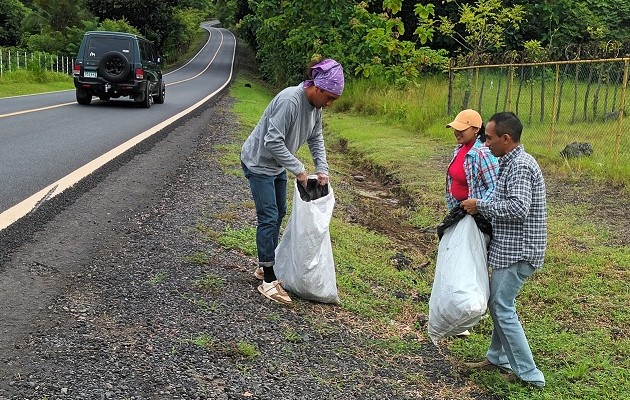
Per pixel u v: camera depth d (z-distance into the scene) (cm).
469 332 488
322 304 484
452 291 373
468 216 382
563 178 948
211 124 1382
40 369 309
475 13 2167
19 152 847
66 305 384
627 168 904
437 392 381
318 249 466
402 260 648
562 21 2588
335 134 1612
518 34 2541
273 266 476
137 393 303
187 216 616
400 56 2025
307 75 448
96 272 445
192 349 358
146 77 1617
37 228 514
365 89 2042
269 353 377
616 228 718
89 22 4044
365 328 461
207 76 4034
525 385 391
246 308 434
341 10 2209
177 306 412
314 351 398
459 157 427
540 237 374
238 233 591
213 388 322
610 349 448
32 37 3653
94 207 600
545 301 539
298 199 461
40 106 1488
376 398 356
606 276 582
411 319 502
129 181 726
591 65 1205
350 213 812
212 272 484
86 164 789
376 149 1288
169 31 5503
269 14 2550
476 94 1437
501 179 375
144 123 1268
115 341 350
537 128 1245
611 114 1205
